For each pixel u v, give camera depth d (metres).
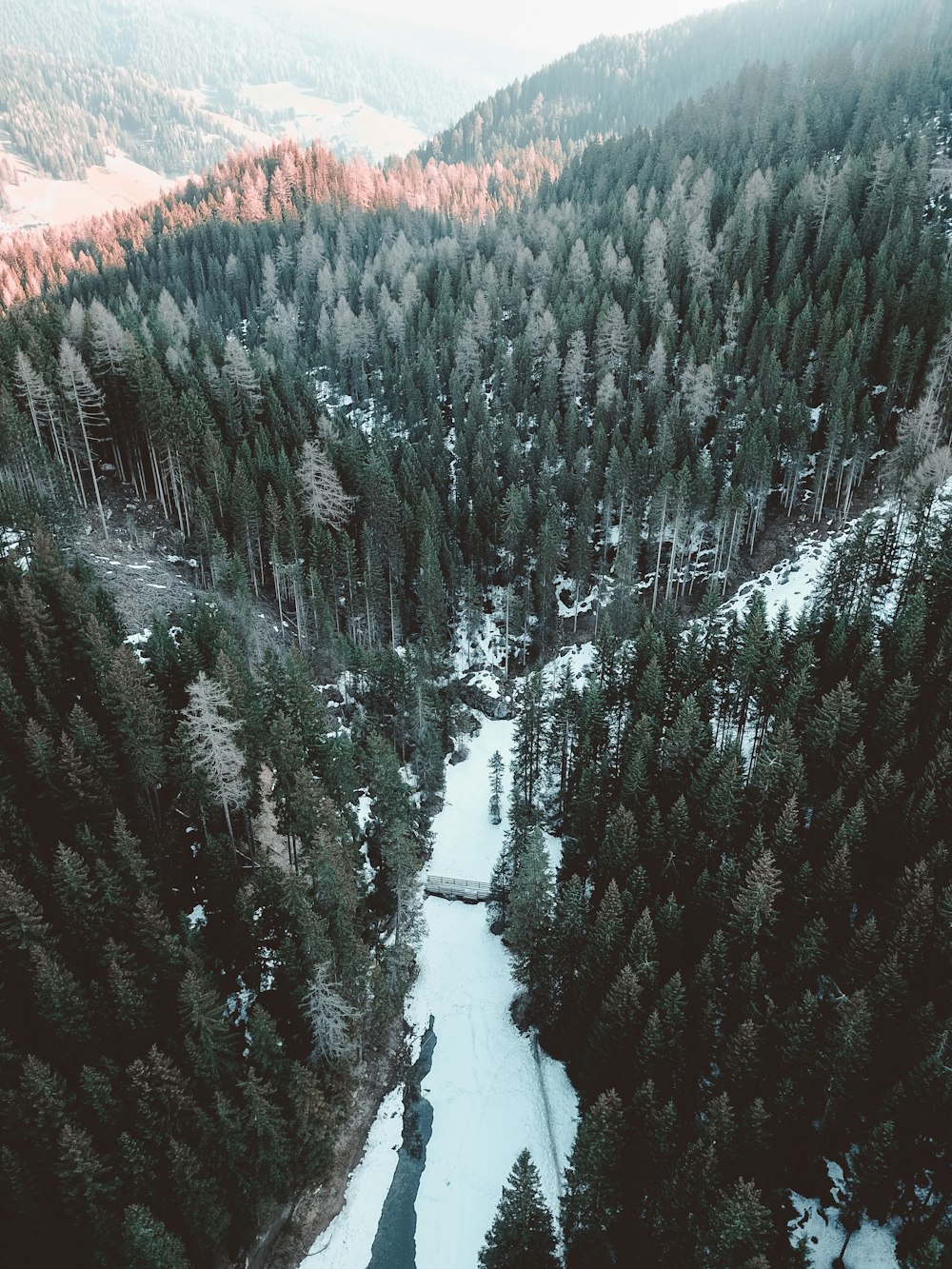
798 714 54.28
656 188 161.12
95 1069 33.31
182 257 173.25
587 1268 35.38
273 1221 38.47
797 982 39.22
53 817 42.19
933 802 42.69
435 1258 39.34
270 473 84.62
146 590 74.06
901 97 156.00
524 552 87.19
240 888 44.25
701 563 88.31
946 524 68.44
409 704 68.38
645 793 52.69
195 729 42.84
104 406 87.00
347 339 132.88
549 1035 47.69
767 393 91.00
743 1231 29.39
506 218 166.62
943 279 93.81
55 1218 30.09
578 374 104.56
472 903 59.09
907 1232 33.94
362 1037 44.88
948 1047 34.22
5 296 173.75
